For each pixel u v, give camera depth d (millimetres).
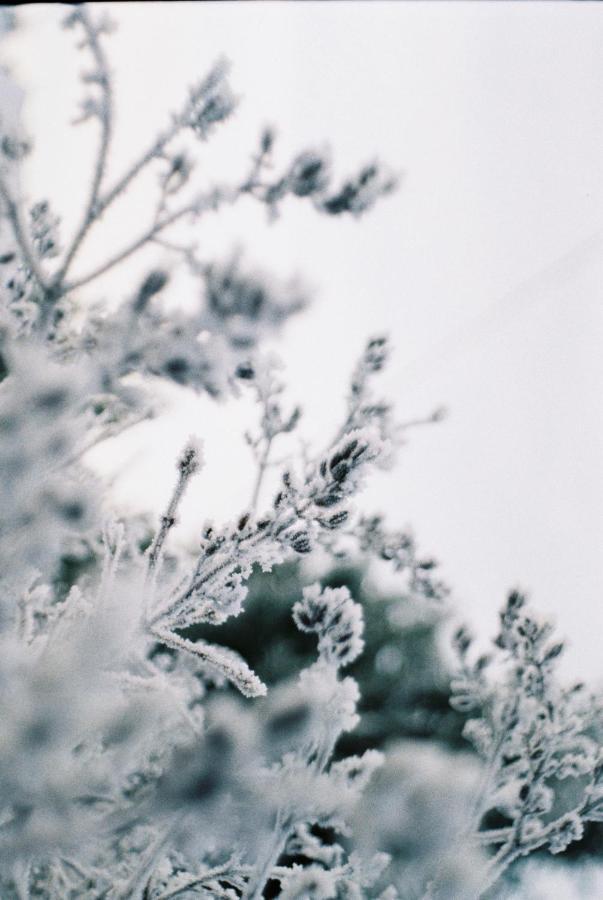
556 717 726
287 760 632
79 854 577
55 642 583
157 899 642
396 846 438
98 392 514
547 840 693
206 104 583
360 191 575
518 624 741
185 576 615
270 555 615
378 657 2195
